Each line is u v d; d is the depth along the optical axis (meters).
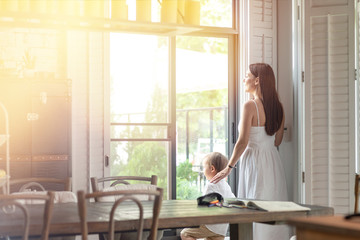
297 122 5.25
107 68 5.12
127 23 3.27
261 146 4.81
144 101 5.42
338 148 4.99
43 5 3.14
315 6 5.05
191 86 5.59
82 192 2.38
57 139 4.49
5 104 4.41
